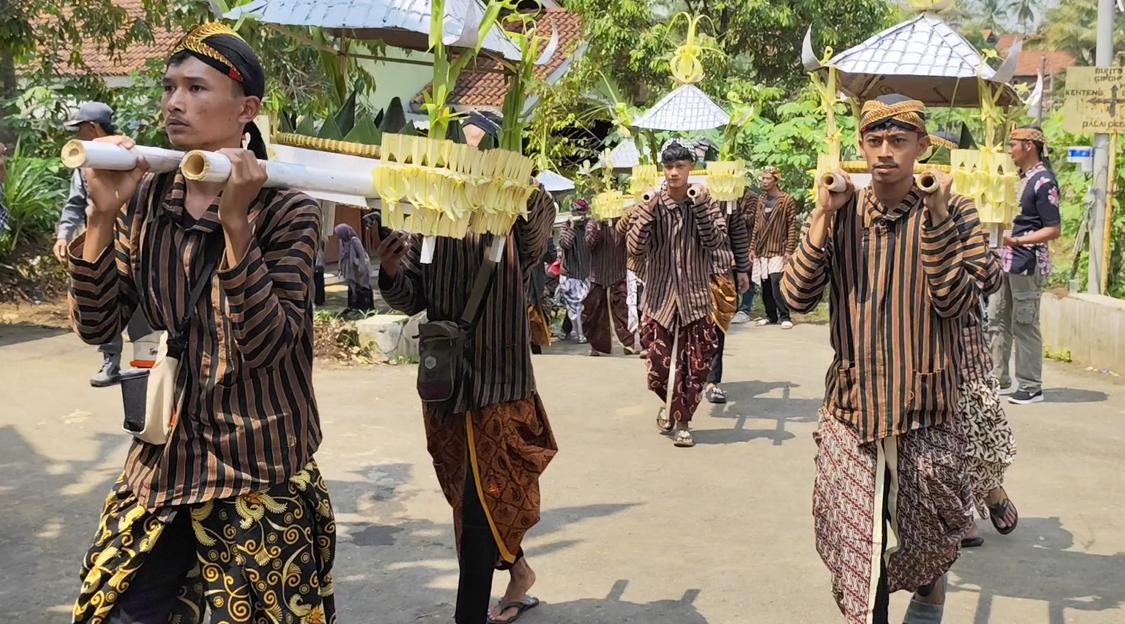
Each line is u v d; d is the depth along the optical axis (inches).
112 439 257.4
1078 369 382.9
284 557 99.0
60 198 487.5
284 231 97.5
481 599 145.0
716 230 267.6
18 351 358.9
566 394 342.6
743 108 327.3
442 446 151.6
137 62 682.8
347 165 109.4
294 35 145.2
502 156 119.6
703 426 298.5
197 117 94.6
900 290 131.0
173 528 99.5
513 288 145.5
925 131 129.7
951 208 132.6
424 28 121.6
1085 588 178.4
